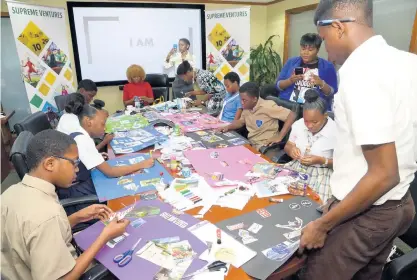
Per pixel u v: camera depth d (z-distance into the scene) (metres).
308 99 1.71
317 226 0.95
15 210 0.95
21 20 3.61
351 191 0.87
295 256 1.03
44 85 3.94
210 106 3.55
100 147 2.29
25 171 1.49
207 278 0.89
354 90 0.81
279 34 5.41
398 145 0.86
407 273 1.05
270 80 5.38
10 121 4.64
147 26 4.89
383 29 3.68
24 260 0.96
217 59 4.97
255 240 1.06
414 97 0.86
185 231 1.11
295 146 1.88
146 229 1.13
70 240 1.09
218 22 4.81
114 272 0.92
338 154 0.99
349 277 1.04
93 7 4.54
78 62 4.68
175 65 5.16
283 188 1.44
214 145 2.18
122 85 5.01
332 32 0.90
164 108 3.55
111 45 4.79
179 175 1.65
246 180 1.55
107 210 1.27
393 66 0.81
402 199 0.94
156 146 2.17
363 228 0.97
